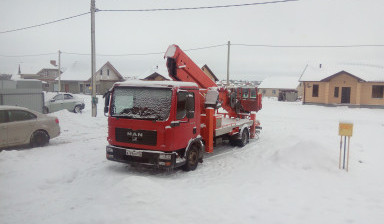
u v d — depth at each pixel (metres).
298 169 7.92
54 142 11.52
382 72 34.78
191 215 5.05
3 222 4.90
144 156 7.19
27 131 10.07
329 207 5.57
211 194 6.12
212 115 8.92
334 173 7.62
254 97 12.76
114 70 55.31
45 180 7.00
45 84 63.38
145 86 7.46
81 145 10.88
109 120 7.72
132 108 7.47
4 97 16.62
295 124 18.64
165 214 5.02
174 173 7.81
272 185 6.78
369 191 6.46
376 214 5.30
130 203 5.30
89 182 7.00
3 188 6.38
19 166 7.72
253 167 8.40
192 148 8.14
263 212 5.28
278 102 43.72
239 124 11.27
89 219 4.77
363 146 11.27
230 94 11.99
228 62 29.75
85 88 53.94
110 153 7.67
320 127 17.31
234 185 6.80
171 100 7.19
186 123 7.73
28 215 5.19
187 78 9.84
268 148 11.06
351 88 33.94
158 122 7.09
